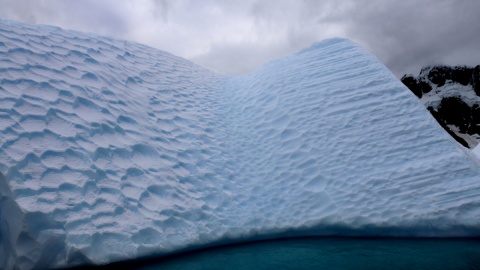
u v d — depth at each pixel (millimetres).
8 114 4004
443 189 4609
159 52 9273
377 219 4426
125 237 3701
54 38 6121
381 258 3584
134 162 4758
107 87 5793
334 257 3697
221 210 4859
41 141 3996
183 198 4727
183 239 4141
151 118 6027
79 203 3684
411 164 5066
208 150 6070
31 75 4805
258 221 4750
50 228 3305
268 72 8727
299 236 4688
